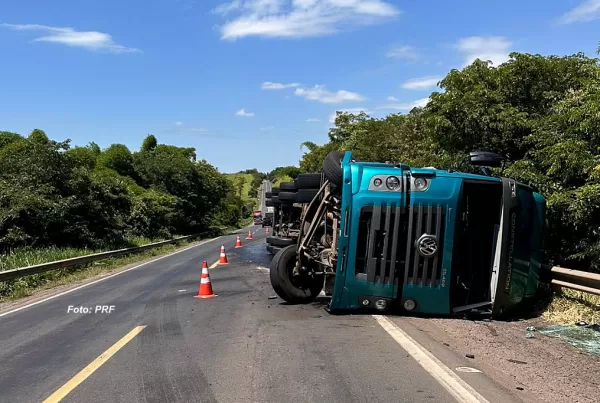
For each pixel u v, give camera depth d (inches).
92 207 1042.1
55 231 909.2
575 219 398.9
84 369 247.6
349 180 315.9
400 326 302.8
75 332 334.0
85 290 552.4
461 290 339.3
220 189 2281.0
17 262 677.9
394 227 308.0
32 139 1003.3
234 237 1694.1
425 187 309.4
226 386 214.2
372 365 234.5
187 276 617.0
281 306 386.3
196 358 257.1
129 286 558.3
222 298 438.9
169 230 1534.2
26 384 229.9
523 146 497.7
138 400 202.5
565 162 404.2
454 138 517.3
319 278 396.8
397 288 311.4
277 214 711.1
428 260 307.9
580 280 350.3
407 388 205.3
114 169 1624.0
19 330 351.9
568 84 502.9
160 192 1683.1
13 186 879.1
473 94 503.2
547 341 285.9
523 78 511.8
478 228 346.6
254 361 247.0
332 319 328.8
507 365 239.5
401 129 959.0
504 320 339.3
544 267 390.3
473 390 201.9
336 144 1686.8
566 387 211.9
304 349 263.4
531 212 350.0
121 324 351.3
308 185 416.5
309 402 193.3
